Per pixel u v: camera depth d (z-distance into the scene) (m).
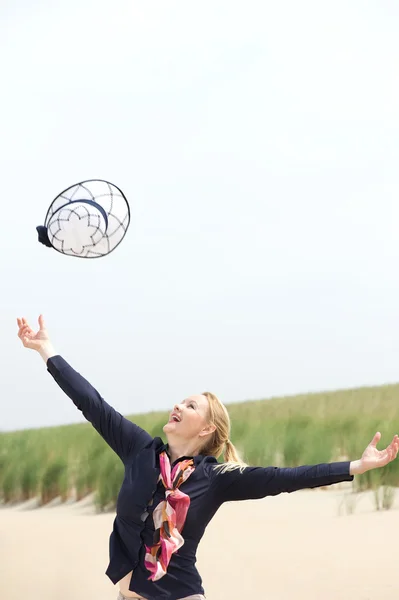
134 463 5.03
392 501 12.39
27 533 11.86
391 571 8.41
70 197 5.29
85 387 5.28
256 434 18.58
